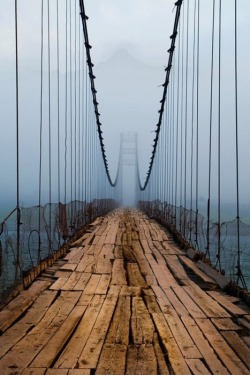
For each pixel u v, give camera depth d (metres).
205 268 6.77
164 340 3.53
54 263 7.36
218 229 6.28
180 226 10.73
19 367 2.92
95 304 4.73
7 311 4.24
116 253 8.84
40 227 6.55
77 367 2.96
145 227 15.31
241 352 3.27
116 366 3.00
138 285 5.84
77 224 11.52
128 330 3.82
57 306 4.61
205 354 3.23
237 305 4.82
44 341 3.45
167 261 8.01
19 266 5.26
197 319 4.17
